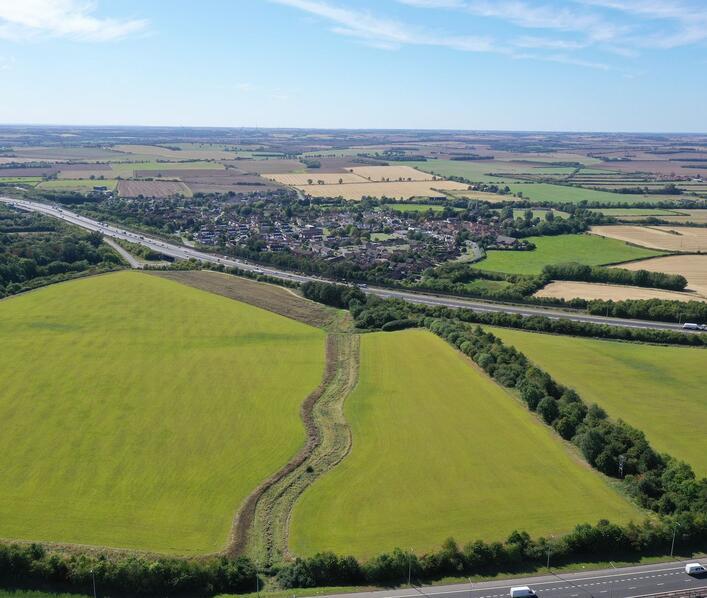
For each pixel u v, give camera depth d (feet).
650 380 529.86
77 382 520.83
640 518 344.49
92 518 342.23
